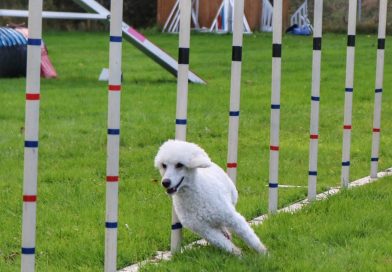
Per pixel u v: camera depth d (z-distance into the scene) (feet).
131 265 30.14
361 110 69.41
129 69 97.30
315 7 37.76
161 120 63.21
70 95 76.28
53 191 41.55
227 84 84.48
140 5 165.58
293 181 44.50
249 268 27.89
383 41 44.70
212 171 30.01
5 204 39.11
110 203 26.50
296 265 28.12
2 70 90.27
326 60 103.50
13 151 52.06
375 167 45.32
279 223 34.12
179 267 28.40
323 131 60.49
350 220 34.27
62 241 32.71
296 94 76.69
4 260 30.83
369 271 27.73
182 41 29.60
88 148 53.21
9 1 157.79
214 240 29.12
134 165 48.26
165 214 36.81
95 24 160.86
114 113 26.16
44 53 93.76
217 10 154.51
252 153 52.39
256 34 147.23
